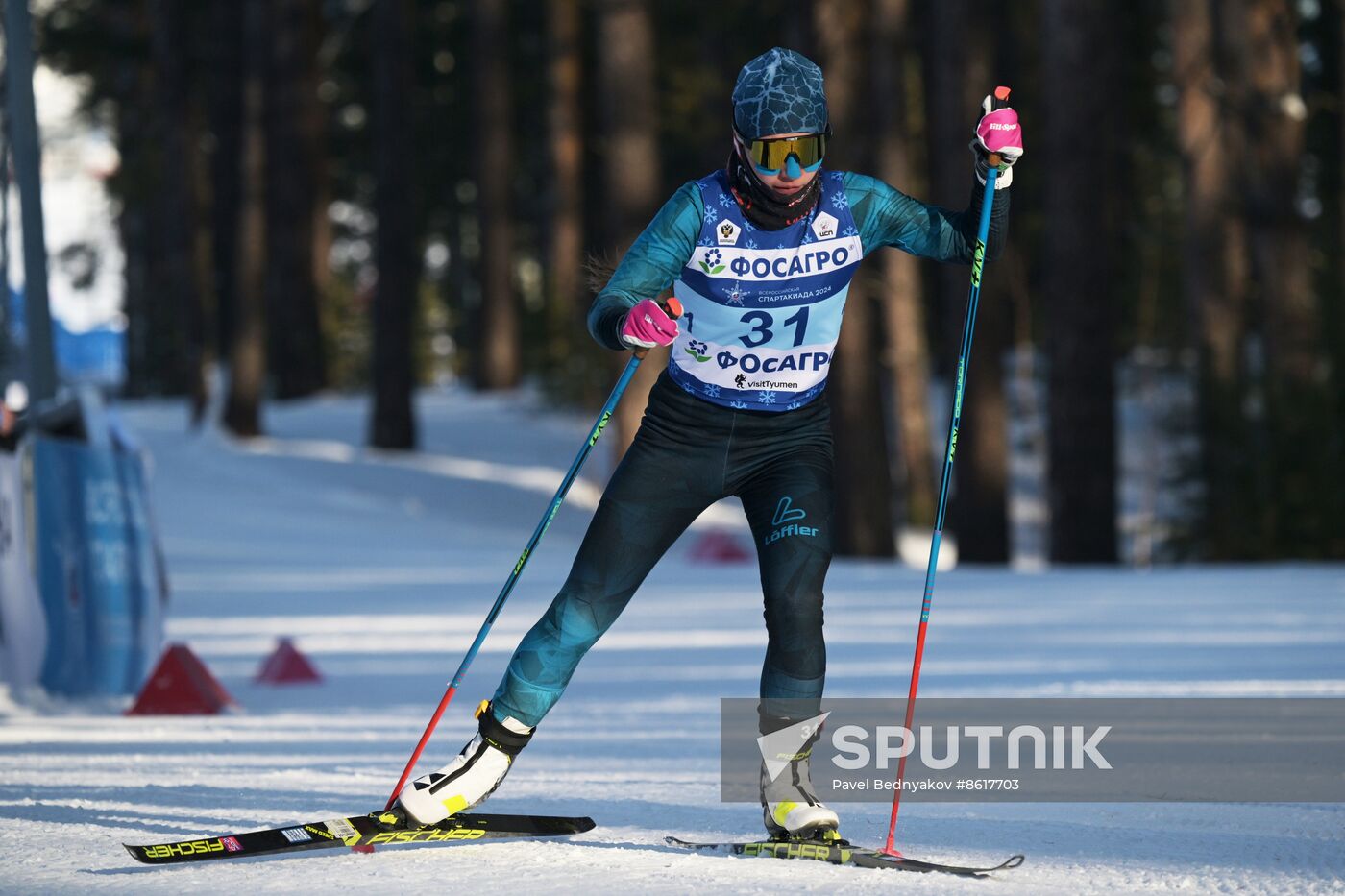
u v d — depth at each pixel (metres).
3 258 35.47
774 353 12.36
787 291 12.21
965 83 78.19
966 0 78.19
